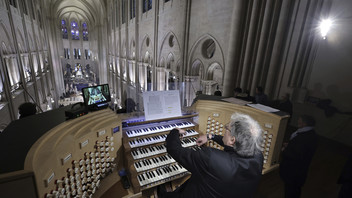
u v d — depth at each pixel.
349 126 3.76
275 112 3.55
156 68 15.50
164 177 3.06
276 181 3.60
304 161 2.66
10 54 12.78
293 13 5.58
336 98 4.09
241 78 7.30
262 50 6.48
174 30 11.88
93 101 3.29
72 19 46.03
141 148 3.31
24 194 1.68
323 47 4.58
